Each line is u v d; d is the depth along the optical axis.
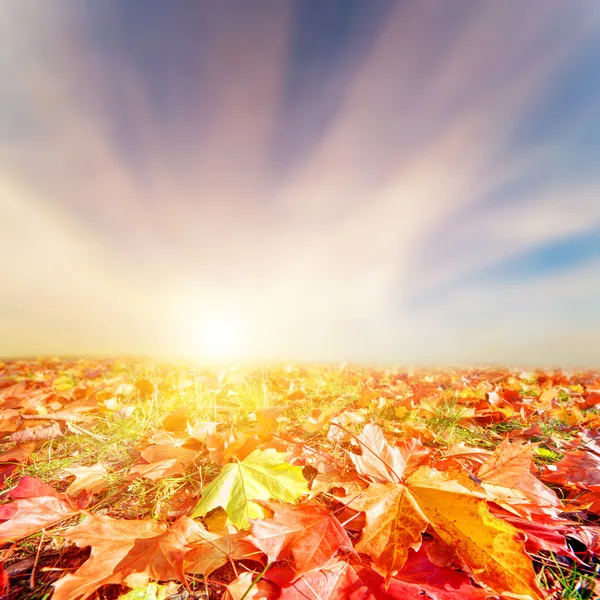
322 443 0.67
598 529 0.40
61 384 1.31
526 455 0.45
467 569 0.33
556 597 0.33
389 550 0.32
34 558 0.38
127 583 0.31
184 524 0.37
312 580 0.32
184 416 0.72
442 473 0.41
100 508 0.47
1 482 0.55
